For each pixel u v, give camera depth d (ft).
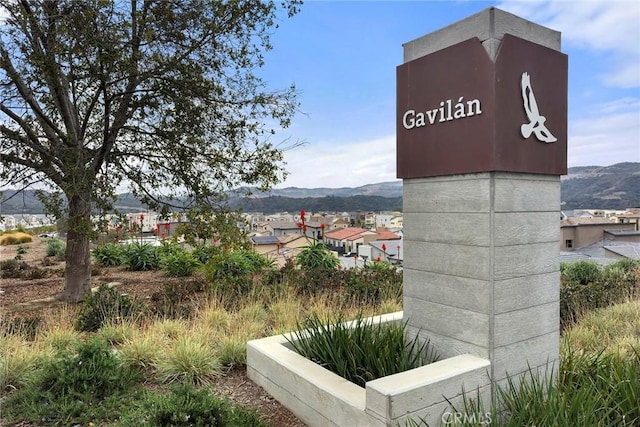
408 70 10.98
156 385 11.49
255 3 22.44
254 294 21.62
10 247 56.95
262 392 11.25
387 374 9.59
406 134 11.09
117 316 16.80
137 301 19.48
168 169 24.56
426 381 7.91
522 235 9.53
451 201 9.95
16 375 11.34
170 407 7.68
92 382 10.40
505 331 9.23
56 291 26.58
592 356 11.81
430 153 10.36
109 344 14.64
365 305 21.30
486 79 8.96
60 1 19.04
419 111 10.66
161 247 35.60
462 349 9.71
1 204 20.72
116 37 19.30
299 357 10.89
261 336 15.85
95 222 20.62
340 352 10.46
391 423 7.31
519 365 9.49
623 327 17.90
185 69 21.56
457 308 9.83
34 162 20.80
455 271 9.86
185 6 21.74
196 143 23.13
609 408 8.18
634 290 25.32
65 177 19.84
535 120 9.60
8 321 16.94
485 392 8.84
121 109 22.93
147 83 22.71
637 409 8.27
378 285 23.34
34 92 20.97
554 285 10.27
